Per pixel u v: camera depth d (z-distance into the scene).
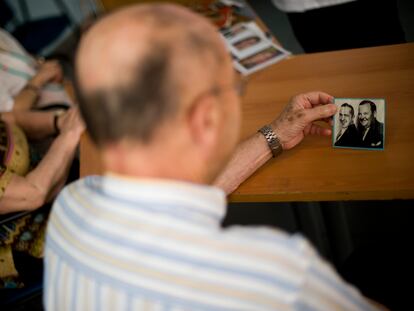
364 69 1.32
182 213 0.50
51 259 0.58
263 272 0.49
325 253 1.75
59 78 2.06
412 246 1.15
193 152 0.51
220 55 0.51
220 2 1.75
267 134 1.13
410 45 1.35
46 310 0.60
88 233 0.53
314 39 1.82
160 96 0.47
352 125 1.14
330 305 0.51
